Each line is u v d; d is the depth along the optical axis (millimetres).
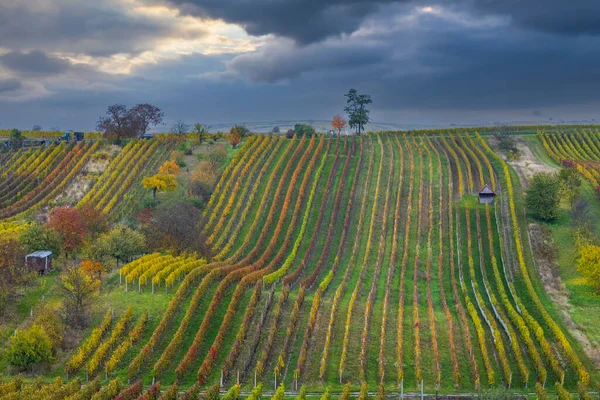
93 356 71125
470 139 172375
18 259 91688
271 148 168375
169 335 78750
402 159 156875
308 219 125812
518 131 192750
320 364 72375
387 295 90875
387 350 76500
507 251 108500
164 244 107812
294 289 96562
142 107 185625
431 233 116938
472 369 73062
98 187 147375
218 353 74938
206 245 110812
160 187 137000
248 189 140125
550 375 72375
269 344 75812
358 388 68062
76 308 79875
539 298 92938
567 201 125562
